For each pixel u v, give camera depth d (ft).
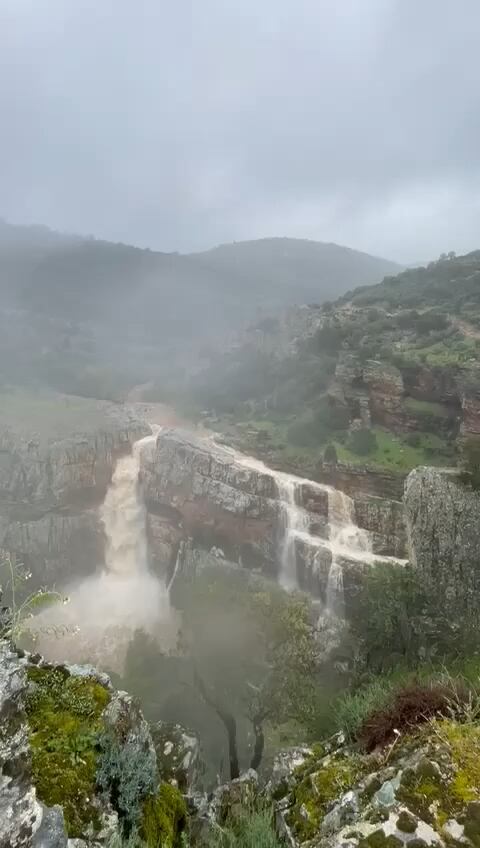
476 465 166.30
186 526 235.61
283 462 230.27
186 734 58.70
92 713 37.37
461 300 332.80
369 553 189.16
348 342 302.04
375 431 230.89
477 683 66.59
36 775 31.63
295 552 202.08
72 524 236.22
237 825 42.04
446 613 150.61
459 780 33.68
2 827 25.61
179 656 158.61
